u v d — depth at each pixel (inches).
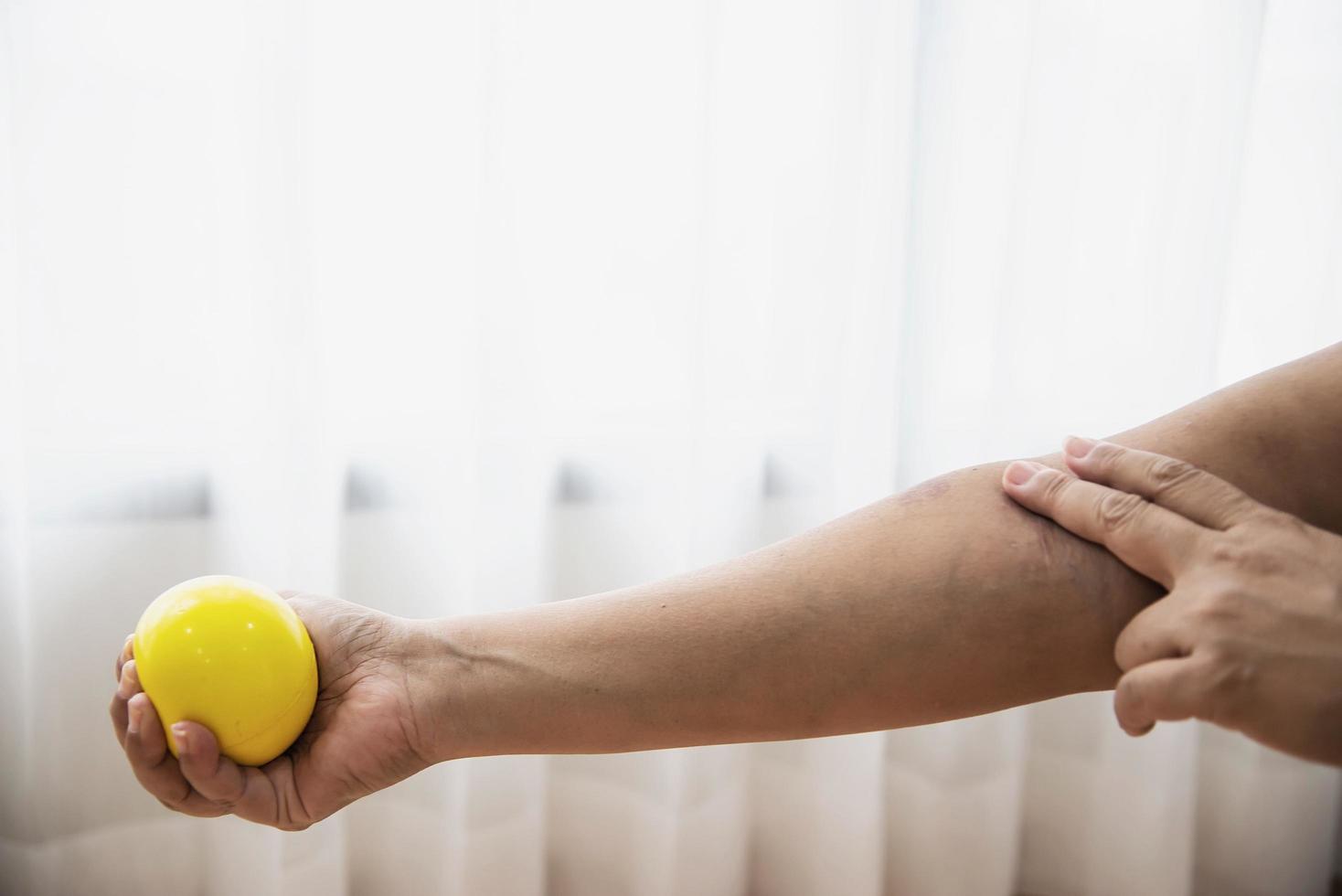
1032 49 37.1
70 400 30.5
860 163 37.1
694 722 18.6
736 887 39.5
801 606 18.5
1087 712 43.4
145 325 31.0
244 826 32.3
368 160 32.3
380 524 34.9
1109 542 17.7
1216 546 16.3
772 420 39.3
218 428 32.0
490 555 34.2
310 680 18.6
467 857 34.8
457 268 32.7
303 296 30.8
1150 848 41.3
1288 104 42.0
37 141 29.0
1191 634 15.4
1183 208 39.9
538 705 18.8
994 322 38.2
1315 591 15.2
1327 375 19.8
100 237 30.1
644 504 36.9
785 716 18.5
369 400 33.9
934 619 18.1
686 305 35.3
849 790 38.5
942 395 39.1
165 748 17.7
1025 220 39.0
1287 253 42.6
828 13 36.7
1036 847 45.2
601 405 36.6
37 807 31.5
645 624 19.0
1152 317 40.6
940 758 40.1
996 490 19.8
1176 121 39.6
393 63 32.0
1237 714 14.9
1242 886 44.7
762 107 36.5
